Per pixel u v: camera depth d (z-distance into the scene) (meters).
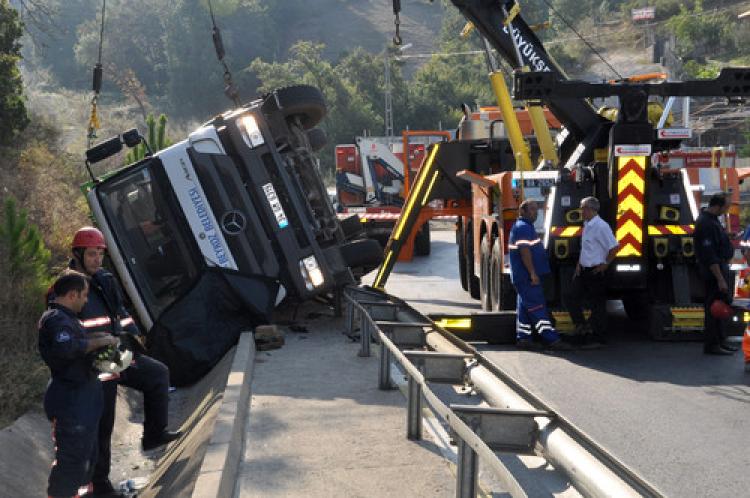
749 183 21.97
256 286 10.24
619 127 10.30
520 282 10.16
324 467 5.70
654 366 9.34
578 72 110.81
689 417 7.29
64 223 15.07
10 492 5.65
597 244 10.06
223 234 10.23
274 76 98.12
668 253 10.55
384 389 7.88
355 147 28.89
